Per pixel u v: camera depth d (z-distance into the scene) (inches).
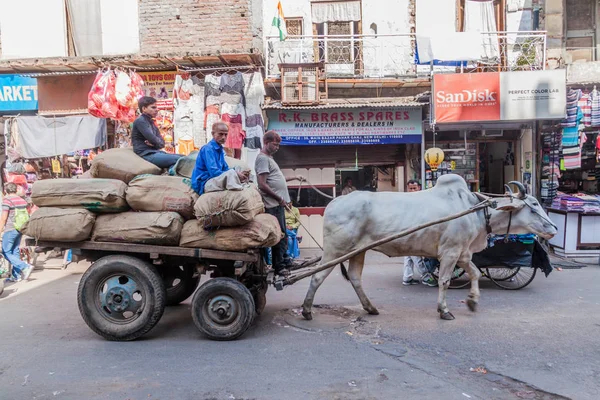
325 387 160.9
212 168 205.6
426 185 442.9
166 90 407.2
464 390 158.7
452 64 424.8
